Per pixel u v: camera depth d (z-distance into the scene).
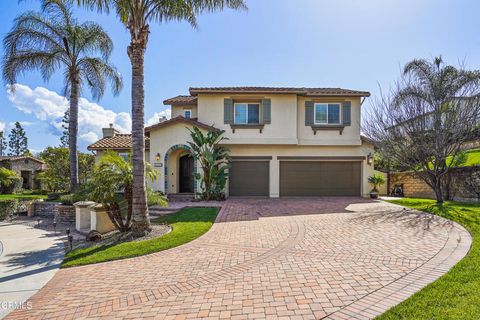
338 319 3.97
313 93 19.14
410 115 15.59
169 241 8.59
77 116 18.20
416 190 20.55
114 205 10.47
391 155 16.50
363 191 20.06
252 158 19.84
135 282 5.71
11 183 28.38
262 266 6.28
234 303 4.59
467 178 16.19
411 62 16.77
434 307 4.02
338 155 20.06
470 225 9.33
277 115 19.16
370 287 4.98
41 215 17.02
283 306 4.43
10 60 16.66
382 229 9.38
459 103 14.78
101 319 4.28
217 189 17.81
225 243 8.28
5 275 6.45
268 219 11.72
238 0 11.24
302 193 20.16
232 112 19.25
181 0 10.16
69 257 7.75
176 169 20.00
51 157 28.45
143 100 10.12
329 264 6.26
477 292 4.40
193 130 18.36
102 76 19.48
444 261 6.11
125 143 22.41
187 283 5.52
